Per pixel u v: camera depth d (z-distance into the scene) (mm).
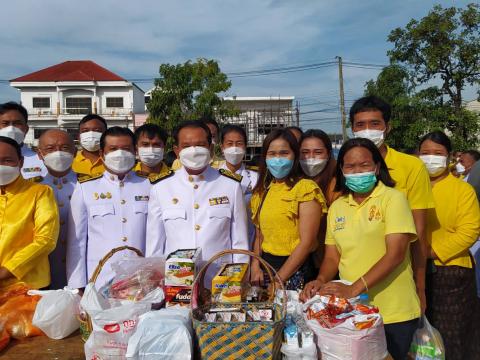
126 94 35969
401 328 2422
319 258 3090
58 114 35500
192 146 2807
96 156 4336
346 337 1905
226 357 1810
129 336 1986
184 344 1820
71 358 2107
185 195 2893
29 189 2820
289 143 2824
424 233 2859
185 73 15953
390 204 2367
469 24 12023
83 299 2131
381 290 2443
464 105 13164
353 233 2469
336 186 2666
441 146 3406
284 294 1976
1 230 2688
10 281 2648
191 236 2826
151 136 3834
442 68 12625
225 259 2850
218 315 1987
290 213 2779
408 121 13203
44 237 2697
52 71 37625
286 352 1885
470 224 3258
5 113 3754
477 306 3705
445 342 3389
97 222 3129
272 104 34125
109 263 3051
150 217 2961
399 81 13344
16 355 2141
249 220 3605
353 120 2998
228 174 3031
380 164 2516
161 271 2369
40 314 2281
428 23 12094
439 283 3395
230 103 17125
